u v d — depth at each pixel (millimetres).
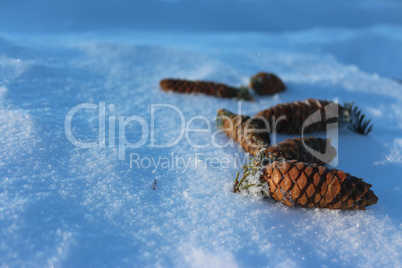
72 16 2504
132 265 1274
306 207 1331
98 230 1291
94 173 1341
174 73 1656
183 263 1279
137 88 1564
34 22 2309
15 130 1367
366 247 1303
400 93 1637
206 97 1562
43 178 1324
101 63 1646
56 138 1373
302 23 3006
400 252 1300
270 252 1292
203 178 1357
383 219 1326
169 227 1304
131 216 1308
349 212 1331
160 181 1349
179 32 2557
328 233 1312
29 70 1511
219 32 2658
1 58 1537
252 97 1586
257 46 2162
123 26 2506
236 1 3414
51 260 1264
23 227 1281
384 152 1439
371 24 3025
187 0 3314
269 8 3350
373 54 2258
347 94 1621
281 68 1782
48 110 1427
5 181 1314
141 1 3076
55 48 1682
